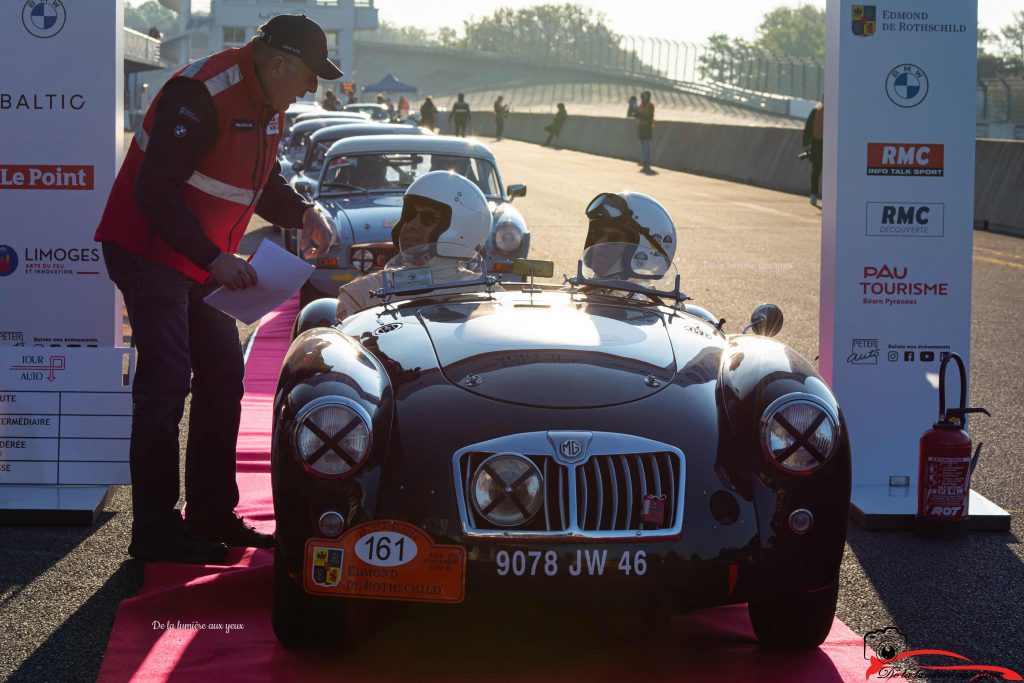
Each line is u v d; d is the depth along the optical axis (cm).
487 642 347
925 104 505
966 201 509
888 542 458
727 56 7450
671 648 348
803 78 6812
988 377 771
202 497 423
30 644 339
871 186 507
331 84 7569
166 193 369
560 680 322
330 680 318
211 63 383
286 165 1440
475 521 304
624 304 429
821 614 335
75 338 500
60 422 470
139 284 395
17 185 493
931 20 503
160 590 382
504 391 331
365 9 7756
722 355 372
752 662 338
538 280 830
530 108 7944
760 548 310
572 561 301
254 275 370
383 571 303
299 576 309
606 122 3869
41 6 486
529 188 2375
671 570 304
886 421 516
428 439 313
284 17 388
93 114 491
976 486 533
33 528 448
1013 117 3538
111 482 469
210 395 422
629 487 308
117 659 328
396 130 1316
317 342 354
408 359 352
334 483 307
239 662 328
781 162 2573
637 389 338
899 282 511
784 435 318
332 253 883
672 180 2722
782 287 1135
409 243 441
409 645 344
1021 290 1169
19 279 496
